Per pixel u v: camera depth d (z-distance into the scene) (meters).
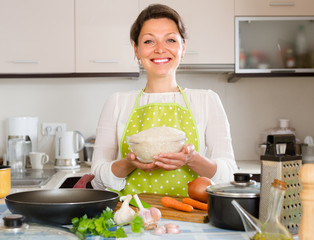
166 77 1.64
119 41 2.91
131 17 2.91
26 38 2.89
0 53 2.88
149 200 1.31
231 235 0.93
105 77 3.19
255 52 2.94
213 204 0.99
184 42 1.67
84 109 3.22
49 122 3.21
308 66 2.96
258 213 0.96
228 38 2.93
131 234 0.94
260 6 2.93
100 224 0.91
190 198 1.26
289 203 0.89
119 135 1.63
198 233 0.95
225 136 1.58
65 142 2.83
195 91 1.67
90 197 1.15
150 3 2.90
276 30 2.95
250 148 3.25
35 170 2.74
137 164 1.32
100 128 1.68
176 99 1.64
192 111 1.62
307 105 3.26
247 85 3.25
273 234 0.78
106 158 1.62
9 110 3.19
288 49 2.95
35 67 2.89
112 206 1.05
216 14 2.92
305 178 0.75
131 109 1.66
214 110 1.62
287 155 0.92
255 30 2.95
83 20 2.90
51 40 2.89
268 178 0.90
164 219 1.10
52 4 2.89
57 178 2.35
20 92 3.20
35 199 1.13
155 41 1.57
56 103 3.21
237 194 0.96
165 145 1.24
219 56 2.92
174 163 1.27
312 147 2.82
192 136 1.58
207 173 1.42
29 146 2.95
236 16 2.93
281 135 0.92
